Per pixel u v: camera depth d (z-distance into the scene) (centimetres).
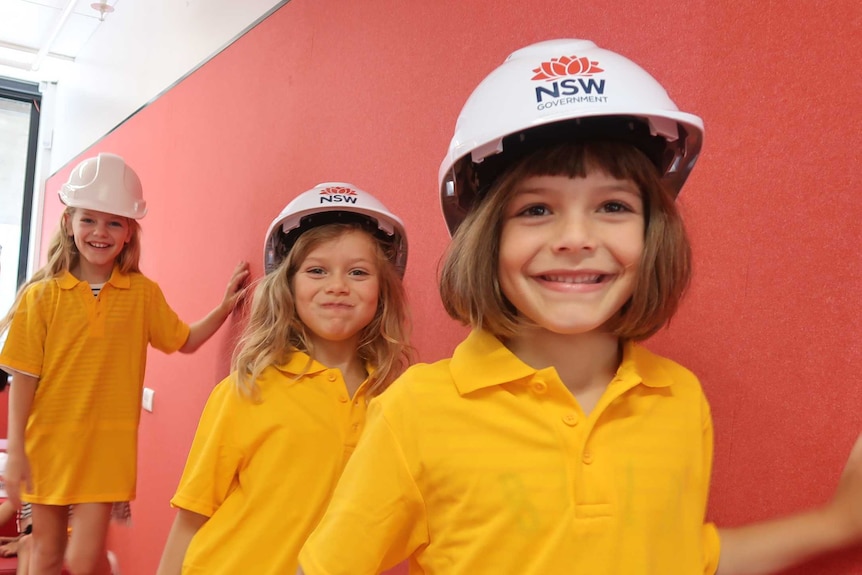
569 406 66
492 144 62
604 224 64
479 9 115
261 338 118
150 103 284
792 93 73
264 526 110
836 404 68
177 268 246
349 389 120
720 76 80
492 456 65
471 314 70
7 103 496
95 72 381
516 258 65
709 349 81
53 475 194
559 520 62
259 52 195
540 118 58
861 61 67
